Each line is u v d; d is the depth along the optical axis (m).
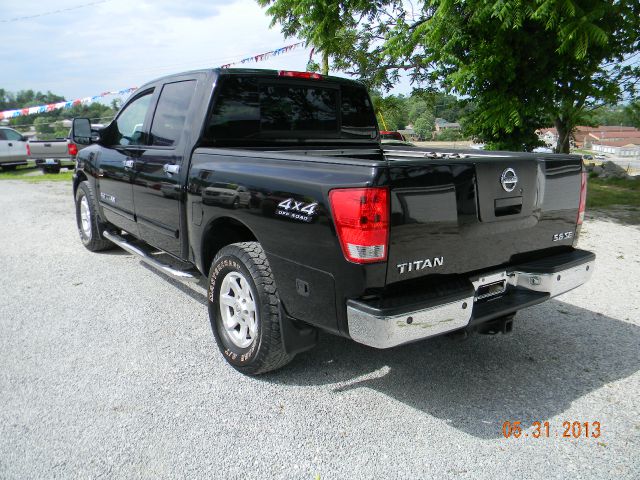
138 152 4.52
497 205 2.84
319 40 10.14
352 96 4.61
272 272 2.99
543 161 3.07
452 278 2.76
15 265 5.76
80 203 6.34
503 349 3.74
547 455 2.56
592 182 13.57
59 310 4.40
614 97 9.70
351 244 2.47
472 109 9.94
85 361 3.49
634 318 4.30
